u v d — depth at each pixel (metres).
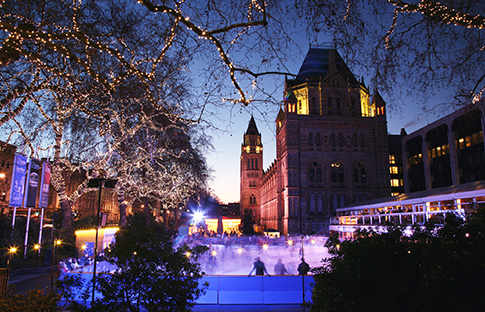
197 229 70.56
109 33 6.71
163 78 7.32
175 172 35.25
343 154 72.94
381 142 73.75
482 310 4.38
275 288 14.21
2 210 24.53
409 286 4.93
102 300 6.79
